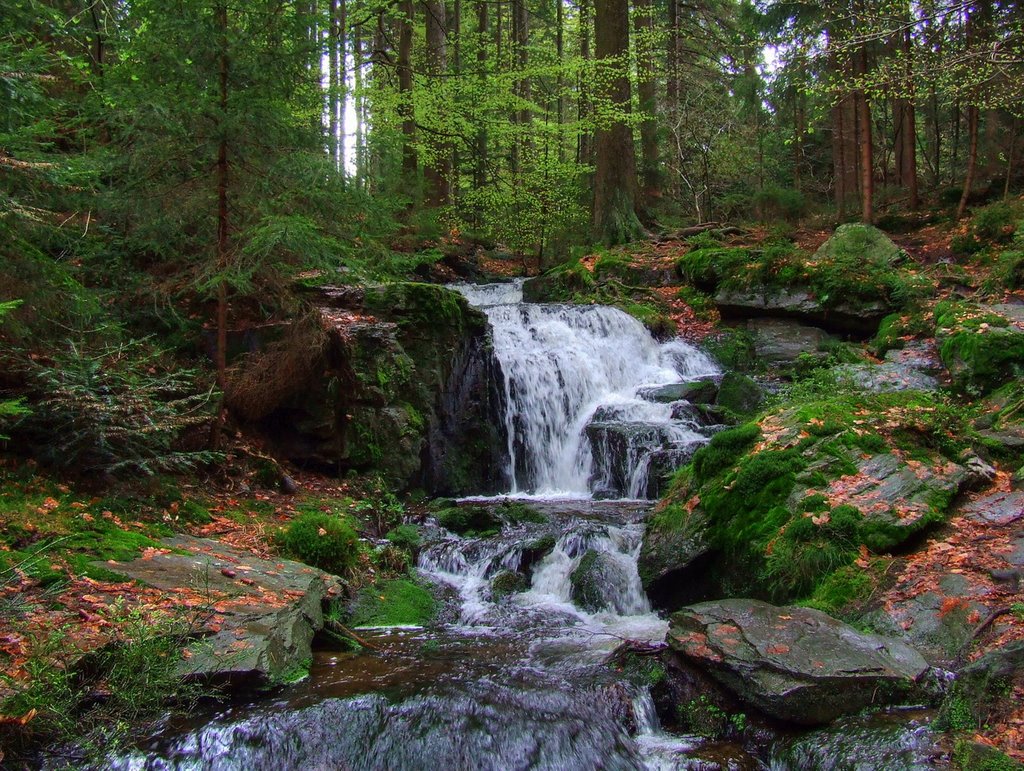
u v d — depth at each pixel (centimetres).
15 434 609
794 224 2014
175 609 469
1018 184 1756
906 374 997
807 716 423
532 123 1833
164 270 827
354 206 788
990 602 482
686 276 1503
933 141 2647
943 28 1009
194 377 798
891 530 569
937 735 386
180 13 684
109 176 748
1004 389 881
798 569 568
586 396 1201
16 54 571
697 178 2422
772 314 1354
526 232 1897
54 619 425
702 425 1035
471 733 418
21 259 591
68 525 546
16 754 356
